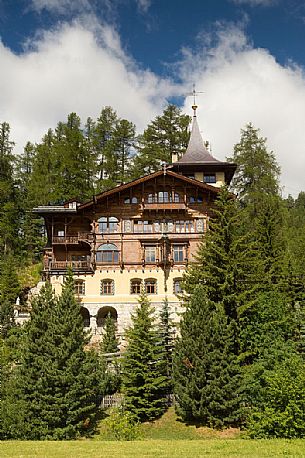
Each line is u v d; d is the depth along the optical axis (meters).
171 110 74.75
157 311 50.19
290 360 29.38
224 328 32.59
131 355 34.31
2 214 69.25
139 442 23.94
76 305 34.72
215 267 36.34
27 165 82.19
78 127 79.94
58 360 31.30
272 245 44.97
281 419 26.36
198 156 59.81
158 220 52.88
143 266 51.75
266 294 35.97
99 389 33.44
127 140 77.19
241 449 21.67
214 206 52.97
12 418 29.02
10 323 46.50
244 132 64.81
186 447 22.25
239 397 30.55
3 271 59.16
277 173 63.34
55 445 22.98
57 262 52.91
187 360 32.19
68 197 69.38
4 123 75.56
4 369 33.25
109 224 52.94
